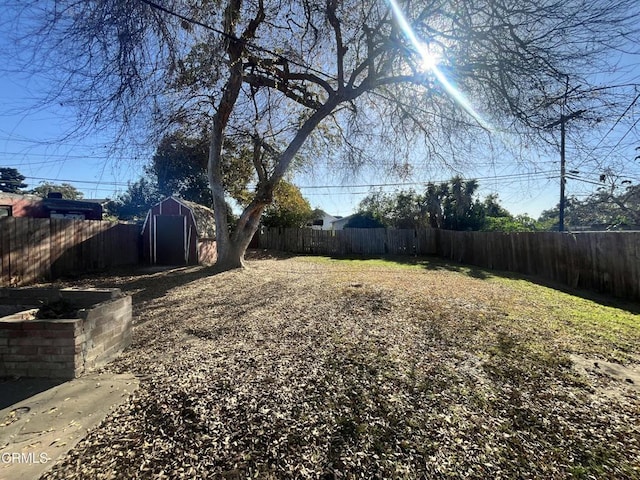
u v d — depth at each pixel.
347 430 2.08
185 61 3.79
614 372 3.04
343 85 8.01
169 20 3.18
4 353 2.72
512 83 5.02
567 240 8.73
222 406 2.31
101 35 2.74
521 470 1.76
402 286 7.23
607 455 1.89
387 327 4.23
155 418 2.17
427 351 3.44
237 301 5.59
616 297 7.12
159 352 3.36
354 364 3.08
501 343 3.72
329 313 4.88
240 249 9.34
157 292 6.29
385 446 1.93
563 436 2.06
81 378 2.74
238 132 10.77
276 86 8.45
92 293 3.64
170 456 1.81
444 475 1.72
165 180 21.36
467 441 1.99
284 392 2.53
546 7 4.19
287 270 10.01
